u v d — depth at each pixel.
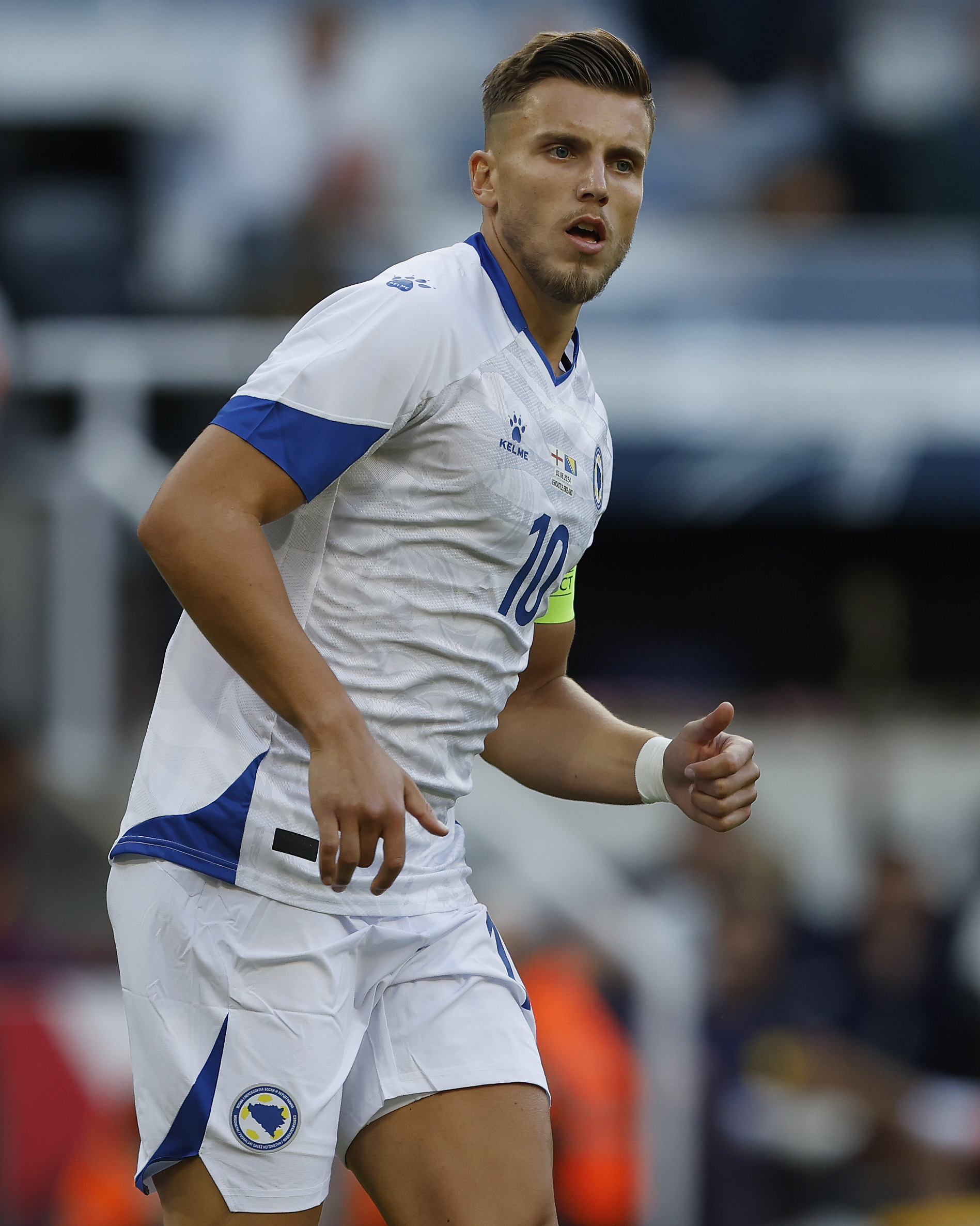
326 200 26.69
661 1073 17.38
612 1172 17.05
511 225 7.95
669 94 30.17
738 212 28.89
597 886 19.08
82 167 28.94
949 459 25.61
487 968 8.16
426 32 30.78
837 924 21.50
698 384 25.72
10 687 20.83
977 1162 19.00
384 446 7.57
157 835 7.61
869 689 27.98
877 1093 19.39
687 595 28.02
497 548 7.79
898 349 25.89
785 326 26.02
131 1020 7.66
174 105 29.38
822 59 30.97
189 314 25.38
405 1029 7.87
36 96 29.23
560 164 7.86
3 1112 16.28
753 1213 18.42
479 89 30.30
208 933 7.56
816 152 29.38
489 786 20.55
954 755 28.02
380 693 7.72
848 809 27.41
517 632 8.18
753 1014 20.14
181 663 7.83
